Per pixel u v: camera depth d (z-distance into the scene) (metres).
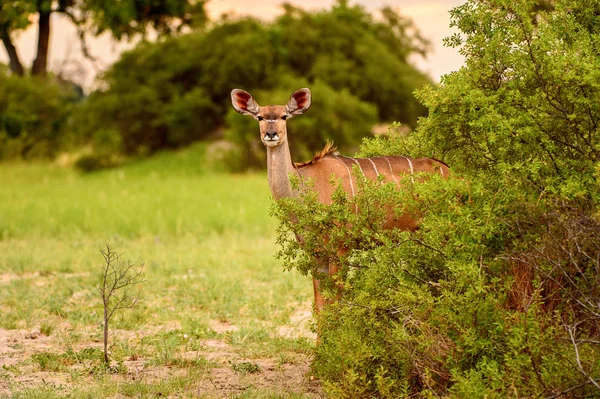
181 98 46.22
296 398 8.37
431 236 8.21
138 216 24.33
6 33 50.66
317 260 9.15
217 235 21.97
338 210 8.87
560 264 7.47
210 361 9.95
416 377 8.12
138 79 47.78
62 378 9.34
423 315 7.95
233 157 41.88
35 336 11.37
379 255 8.47
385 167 10.98
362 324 8.34
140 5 49.78
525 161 8.22
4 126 48.19
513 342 7.06
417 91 8.77
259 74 46.88
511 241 8.11
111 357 10.08
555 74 7.99
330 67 46.91
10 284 14.95
